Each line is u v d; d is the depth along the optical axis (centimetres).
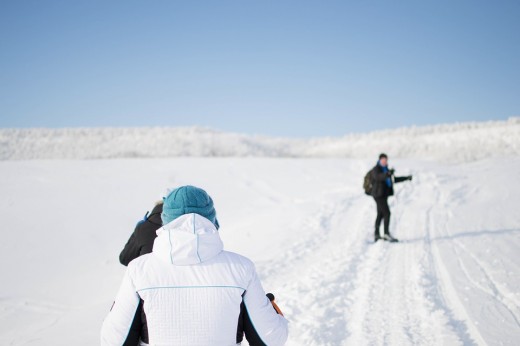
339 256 738
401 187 1508
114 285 811
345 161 2462
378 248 778
